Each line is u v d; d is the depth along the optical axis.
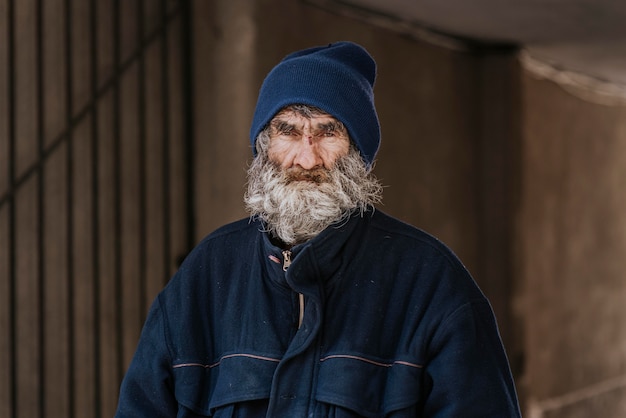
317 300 1.61
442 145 5.95
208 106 4.32
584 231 7.88
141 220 4.17
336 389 1.57
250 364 1.63
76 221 3.98
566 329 7.46
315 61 1.65
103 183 4.07
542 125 7.02
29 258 3.86
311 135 1.63
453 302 1.64
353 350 1.60
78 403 4.01
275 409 1.58
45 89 3.88
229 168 4.28
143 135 4.17
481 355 1.63
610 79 8.03
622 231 8.79
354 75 1.68
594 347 8.06
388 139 5.33
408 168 5.54
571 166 7.61
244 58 4.27
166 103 4.23
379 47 5.30
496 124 6.38
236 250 1.78
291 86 1.63
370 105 1.69
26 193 3.85
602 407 8.06
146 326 1.79
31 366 3.88
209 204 4.32
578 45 6.41
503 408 1.61
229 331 1.69
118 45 4.09
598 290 8.18
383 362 1.62
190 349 1.72
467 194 6.28
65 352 3.96
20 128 3.82
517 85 6.43
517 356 6.45
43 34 3.88
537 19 5.56
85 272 4.02
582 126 7.84
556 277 7.26
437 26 5.74
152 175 4.23
